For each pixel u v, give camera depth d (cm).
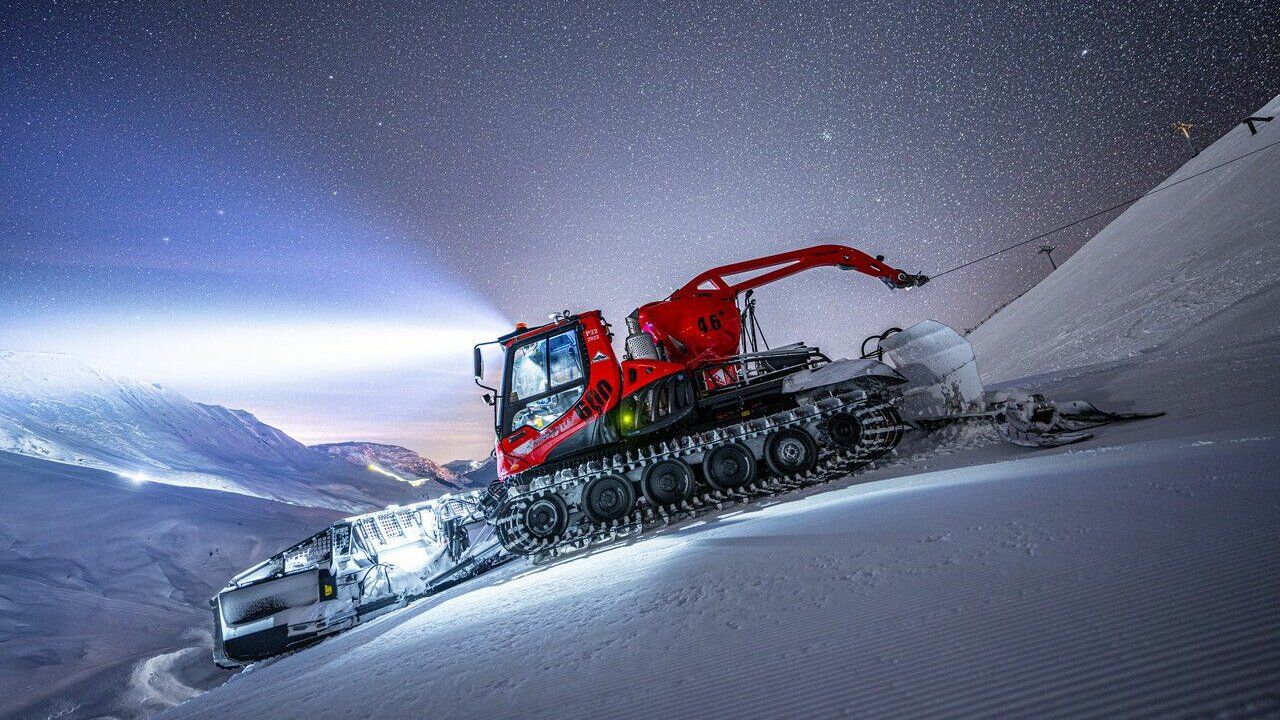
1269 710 131
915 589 282
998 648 200
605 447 895
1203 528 276
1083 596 227
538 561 824
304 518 4662
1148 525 300
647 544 673
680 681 238
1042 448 762
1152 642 179
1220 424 648
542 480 845
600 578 525
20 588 2525
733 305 1038
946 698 174
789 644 250
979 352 3266
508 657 339
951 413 941
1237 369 1005
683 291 1034
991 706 164
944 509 448
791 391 907
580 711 230
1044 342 2464
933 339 962
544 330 922
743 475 850
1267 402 727
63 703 1529
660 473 852
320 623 784
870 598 286
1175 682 153
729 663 245
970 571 289
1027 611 225
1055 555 285
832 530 463
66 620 2262
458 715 259
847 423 866
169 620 2403
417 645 450
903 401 995
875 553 366
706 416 934
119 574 2905
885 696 184
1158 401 941
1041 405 809
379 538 921
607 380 896
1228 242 1991
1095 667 172
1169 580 223
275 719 329
